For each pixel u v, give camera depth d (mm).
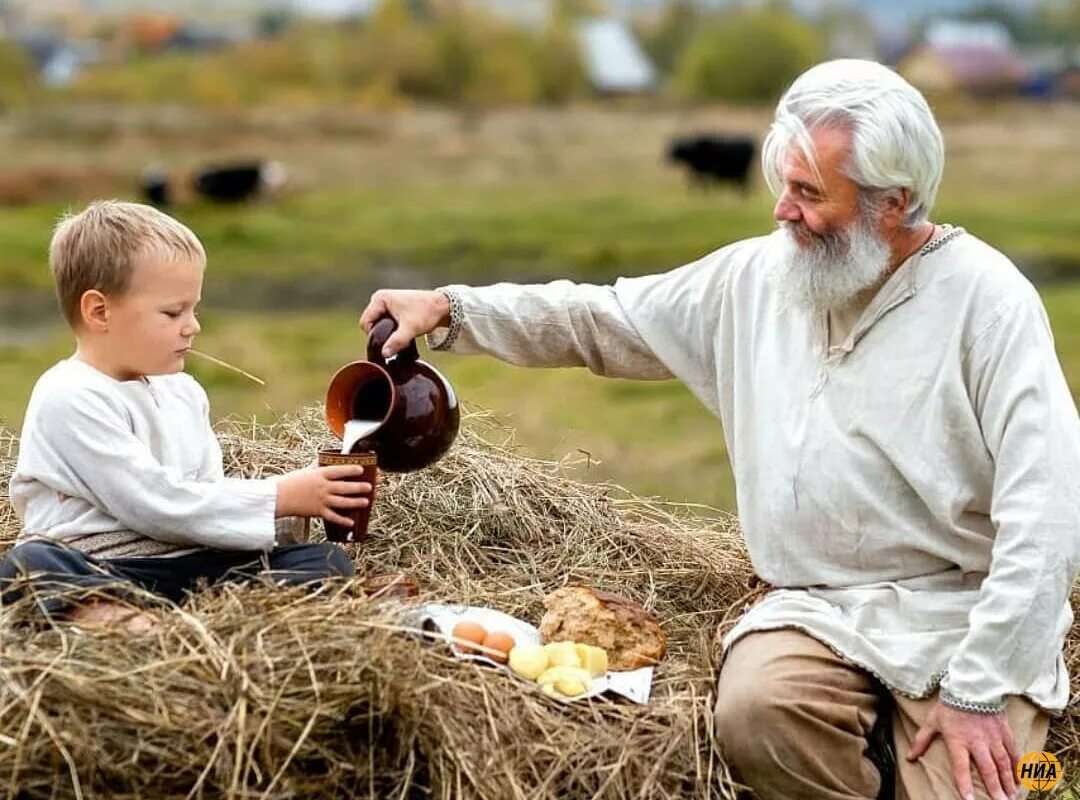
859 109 3373
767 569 3586
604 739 3174
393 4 52156
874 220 3416
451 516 4250
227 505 3539
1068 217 21906
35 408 3596
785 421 3553
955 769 3229
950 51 60656
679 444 8727
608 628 3502
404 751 3084
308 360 11617
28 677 2941
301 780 3010
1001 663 3234
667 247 19266
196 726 2916
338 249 18688
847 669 3365
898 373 3438
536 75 52031
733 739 3244
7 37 52062
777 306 3648
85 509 3586
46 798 2912
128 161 28453
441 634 3275
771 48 55000
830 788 3264
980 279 3432
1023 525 3246
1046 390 3326
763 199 26344
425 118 41812
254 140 33719
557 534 4262
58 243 3645
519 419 9312
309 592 3465
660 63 68625
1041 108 51781
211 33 58031
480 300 3867
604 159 32875
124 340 3623
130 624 3146
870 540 3459
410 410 3771
